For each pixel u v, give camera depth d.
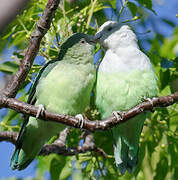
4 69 11.01
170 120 11.07
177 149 10.77
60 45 10.95
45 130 10.27
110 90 10.47
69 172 11.31
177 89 11.16
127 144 10.93
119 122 8.73
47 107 10.01
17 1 5.86
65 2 11.47
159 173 10.96
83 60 10.70
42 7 11.21
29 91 11.12
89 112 11.07
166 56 12.07
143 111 8.72
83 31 11.50
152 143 11.08
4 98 8.42
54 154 11.23
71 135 11.45
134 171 10.82
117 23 11.57
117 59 10.69
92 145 10.95
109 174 11.20
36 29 8.33
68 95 9.89
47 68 10.24
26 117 10.18
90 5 11.41
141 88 10.39
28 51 8.39
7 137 10.45
